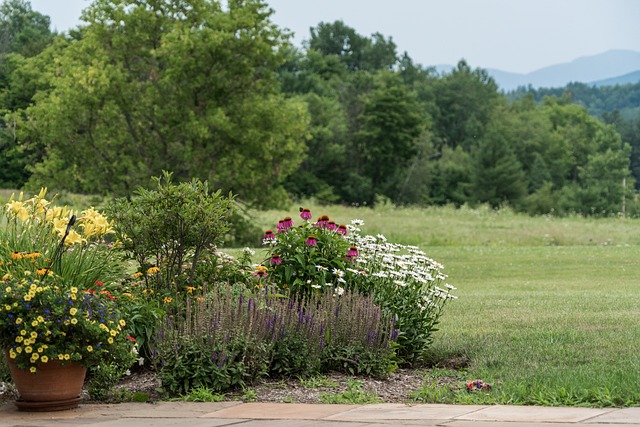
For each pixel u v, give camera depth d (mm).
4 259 7902
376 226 40969
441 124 116000
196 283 9180
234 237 37438
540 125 102875
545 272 21359
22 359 6793
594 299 14289
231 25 35031
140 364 7852
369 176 82750
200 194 9055
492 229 39781
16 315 6879
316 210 54750
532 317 11797
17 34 75312
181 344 7516
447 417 5918
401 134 80312
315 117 80438
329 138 80750
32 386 6863
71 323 6875
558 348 8953
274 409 6582
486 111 118625
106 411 6758
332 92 93438
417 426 5598
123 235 8914
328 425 5773
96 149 35031
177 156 35000
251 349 7750
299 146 37438
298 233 9531
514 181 80000
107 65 34062
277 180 38094
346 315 8406
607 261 24266
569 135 104688
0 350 7516
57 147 35219
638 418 5602
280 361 8000
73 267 8164
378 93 81938
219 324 7684
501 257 26047
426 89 119000
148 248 8977
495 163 80562
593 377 7086
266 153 35500
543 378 7258
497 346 9172
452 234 37188
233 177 35781
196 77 34656
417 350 8961
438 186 83938
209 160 34750
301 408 6602
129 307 8117
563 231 37469
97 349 7027
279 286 9242
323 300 8555
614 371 7340
